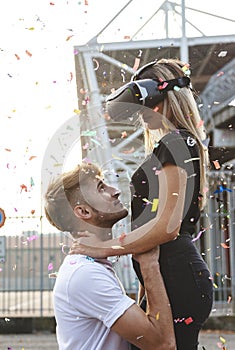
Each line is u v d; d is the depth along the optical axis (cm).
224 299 1024
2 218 499
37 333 1066
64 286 259
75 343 259
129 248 260
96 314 254
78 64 680
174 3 737
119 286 264
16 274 1109
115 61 695
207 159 297
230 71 784
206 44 762
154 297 257
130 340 253
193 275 273
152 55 745
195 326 275
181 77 286
